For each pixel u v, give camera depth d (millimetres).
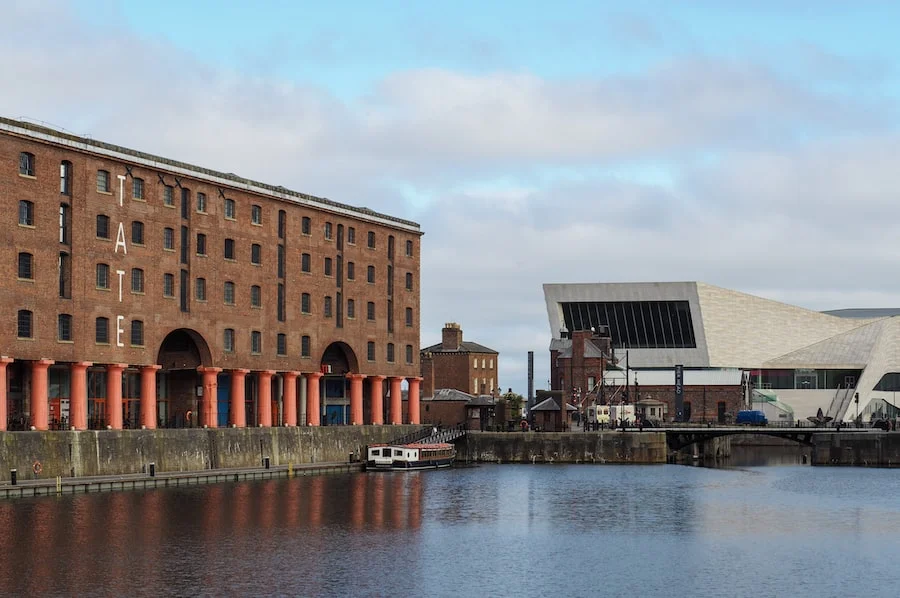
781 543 83312
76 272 109312
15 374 109812
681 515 97625
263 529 86438
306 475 128250
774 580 71000
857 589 68625
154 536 82312
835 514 98062
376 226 150125
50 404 113562
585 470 143750
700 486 121812
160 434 113625
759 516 96875
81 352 109375
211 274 124750
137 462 110688
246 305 129250
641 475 136000
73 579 69000
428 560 76562
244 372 128250
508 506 103125
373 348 149125
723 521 94062
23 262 104750
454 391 184625
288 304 135125
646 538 85625
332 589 68000
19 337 103812
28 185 105312
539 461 156875
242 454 124250
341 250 144000
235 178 127688
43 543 78875
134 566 72625
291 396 135750
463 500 107312
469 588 68750
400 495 110438
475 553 79125
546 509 101250
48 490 99938
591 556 78375
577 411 196125
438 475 134000
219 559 75250
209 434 120000
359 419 146250
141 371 116938
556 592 67938
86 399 110750
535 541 84125
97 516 89688
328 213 141625
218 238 125688
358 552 78812
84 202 110438
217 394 129500
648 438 156125
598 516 97000
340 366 148000
